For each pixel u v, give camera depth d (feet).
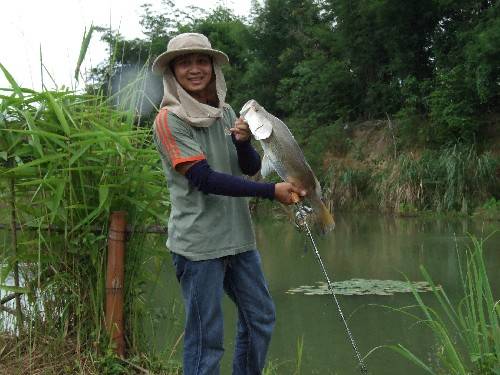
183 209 9.23
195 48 9.14
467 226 43.80
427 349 16.62
